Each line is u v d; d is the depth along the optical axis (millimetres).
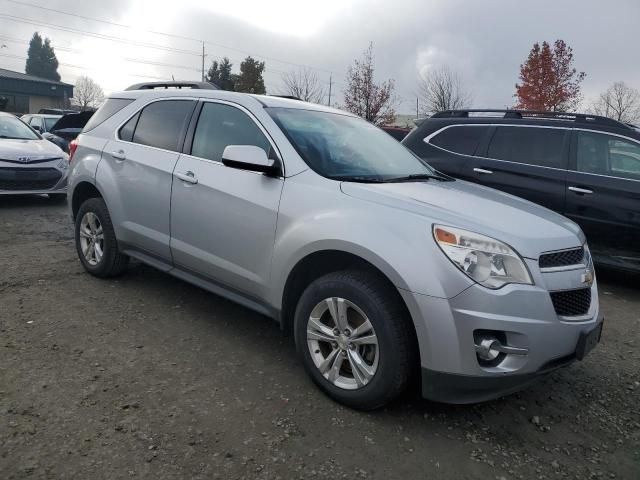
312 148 3734
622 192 5922
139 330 4090
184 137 4324
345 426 3020
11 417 2861
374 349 3031
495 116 7000
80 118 12594
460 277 2781
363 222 3088
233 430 2908
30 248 6250
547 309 2865
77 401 3062
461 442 2979
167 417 2977
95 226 5094
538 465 2844
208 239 3938
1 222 7711
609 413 3432
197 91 4461
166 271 4398
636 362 4250
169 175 4230
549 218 3441
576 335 3008
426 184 3748
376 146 4332
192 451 2707
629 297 6016
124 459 2605
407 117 35562
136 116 4848
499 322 2758
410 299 2838
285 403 3211
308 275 3535
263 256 3572
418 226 2945
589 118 6430
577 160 6270
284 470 2629
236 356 3781
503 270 2846
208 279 4074
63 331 3971
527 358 2830
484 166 6754
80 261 5496
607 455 2982
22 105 58000
